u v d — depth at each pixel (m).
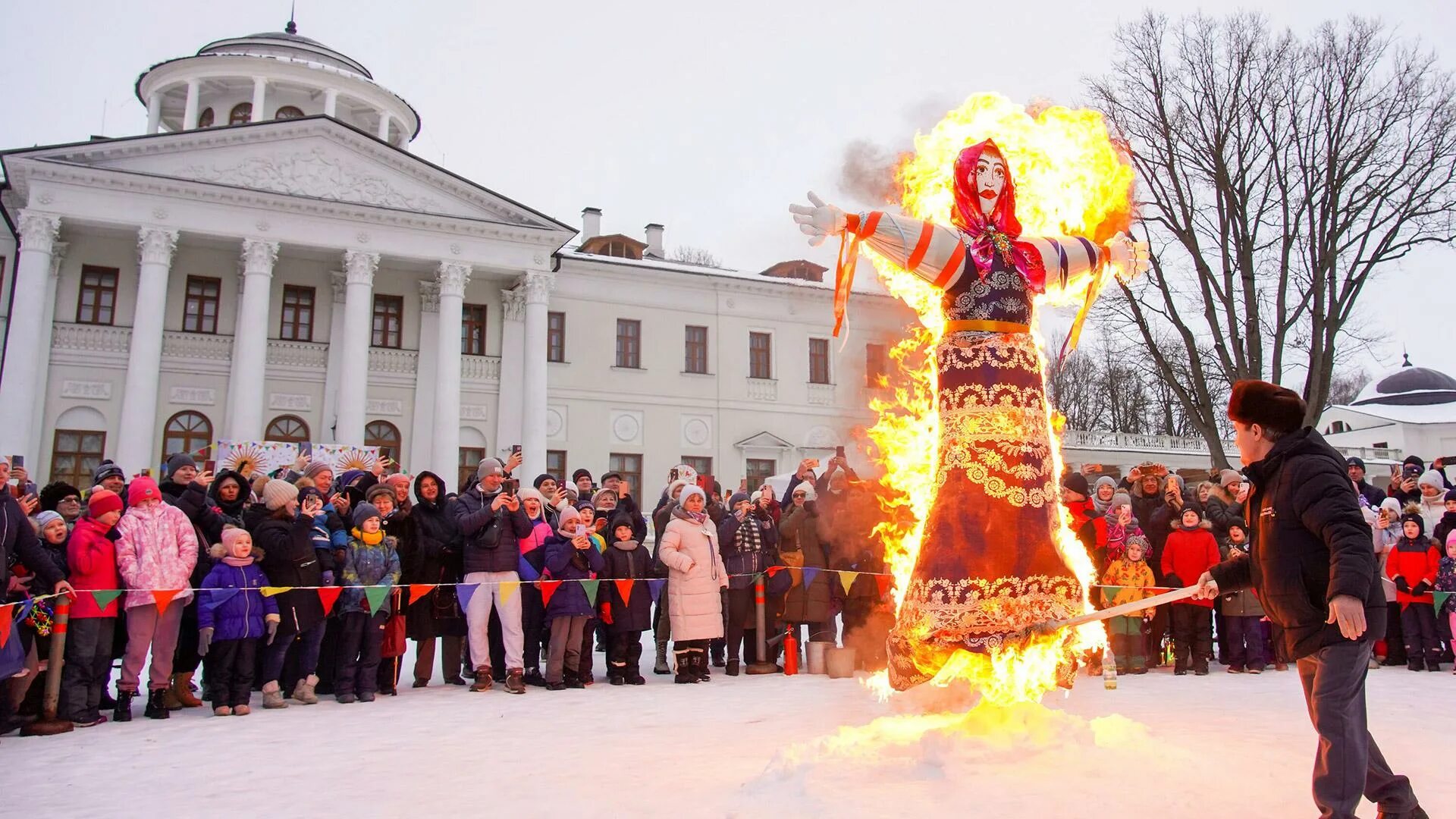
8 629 6.38
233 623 7.42
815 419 35.66
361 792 4.61
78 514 8.16
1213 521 10.24
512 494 8.88
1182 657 9.46
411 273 31.36
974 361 4.75
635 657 9.23
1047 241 5.09
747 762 4.86
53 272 27.12
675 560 9.15
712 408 34.44
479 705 7.73
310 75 35.56
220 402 28.25
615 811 3.98
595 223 38.53
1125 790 3.78
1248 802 3.72
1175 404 46.34
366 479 9.91
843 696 7.76
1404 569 9.80
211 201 27.62
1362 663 3.33
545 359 31.03
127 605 7.24
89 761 5.66
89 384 27.16
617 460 33.12
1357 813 3.85
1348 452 42.84
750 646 10.48
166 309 28.16
